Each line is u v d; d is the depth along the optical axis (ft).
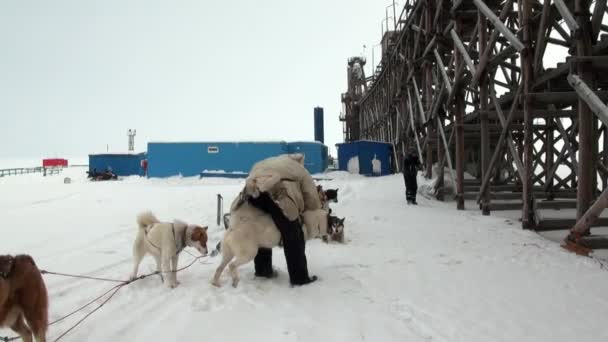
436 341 11.73
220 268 16.83
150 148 98.22
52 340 11.88
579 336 12.09
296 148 98.12
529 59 28.55
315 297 15.53
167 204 46.80
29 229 30.86
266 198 16.90
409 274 18.65
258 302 14.92
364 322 13.07
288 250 16.84
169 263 16.78
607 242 23.26
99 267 19.95
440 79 50.31
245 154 97.14
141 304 14.82
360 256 22.21
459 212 38.96
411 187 43.93
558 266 19.99
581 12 23.65
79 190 72.28
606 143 40.24
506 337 12.01
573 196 43.34
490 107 42.27
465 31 47.06
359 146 88.63
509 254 22.40
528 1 28.43
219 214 32.07
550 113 35.86
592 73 23.65
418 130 63.00
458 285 16.97
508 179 54.60
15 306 10.70
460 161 41.52
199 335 12.07
